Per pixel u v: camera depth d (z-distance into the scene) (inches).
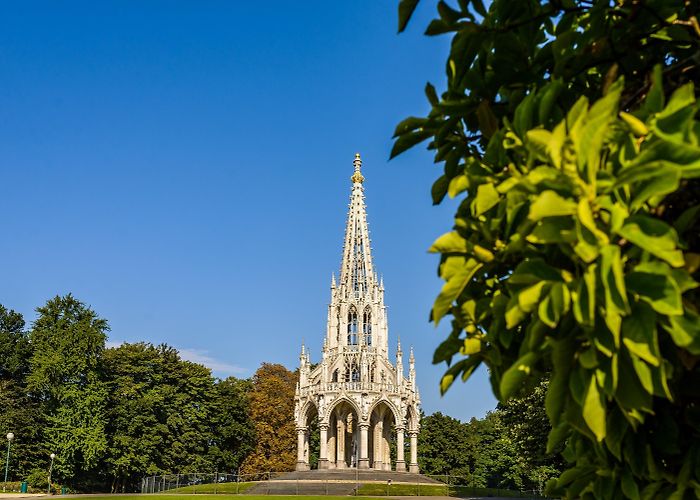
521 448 1808.6
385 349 3543.3
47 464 3472.0
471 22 227.6
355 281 3617.1
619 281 154.9
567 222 169.2
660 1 223.0
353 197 3735.2
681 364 192.2
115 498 2667.3
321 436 3351.4
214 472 3917.3
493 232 204.8
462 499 2753.4
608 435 197.2
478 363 225.5
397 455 3393.2
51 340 3572.8
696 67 217.3
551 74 248.4
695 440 204.4
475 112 248.2
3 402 3494.1
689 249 198.8
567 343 178.4
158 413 3870.6
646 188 164.9
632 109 228.2
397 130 253.0
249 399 4461.1
